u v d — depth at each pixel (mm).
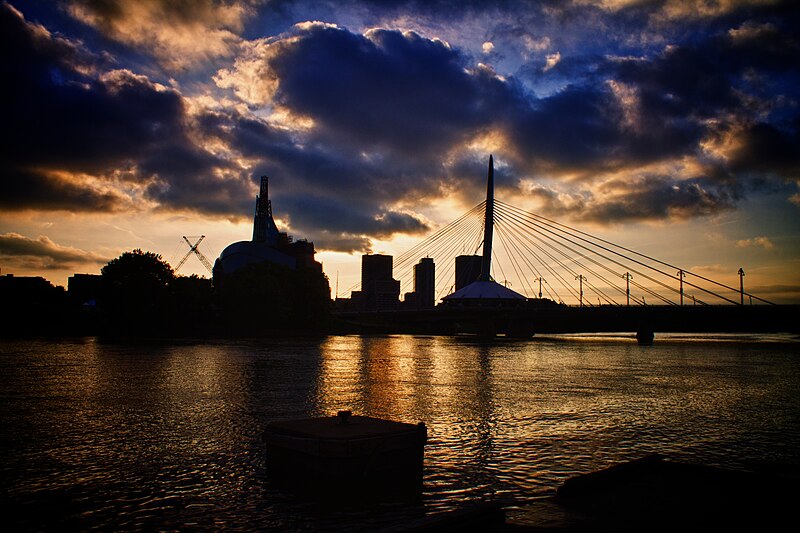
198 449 25734
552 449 26469
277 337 183250
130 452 25172
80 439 27734
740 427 33188
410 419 34031
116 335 174750
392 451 20109
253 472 22125
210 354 93750
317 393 45281
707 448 27547
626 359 96625
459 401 41719
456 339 198250
